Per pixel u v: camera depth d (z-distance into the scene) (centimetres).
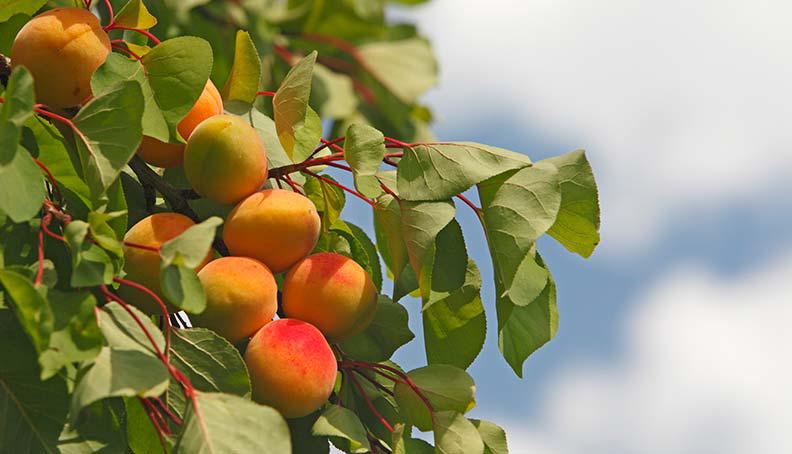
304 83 133
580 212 136
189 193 135
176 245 121
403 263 134
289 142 133
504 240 132
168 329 124
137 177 136
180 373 125
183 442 122
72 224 122
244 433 122
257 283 130
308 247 132
